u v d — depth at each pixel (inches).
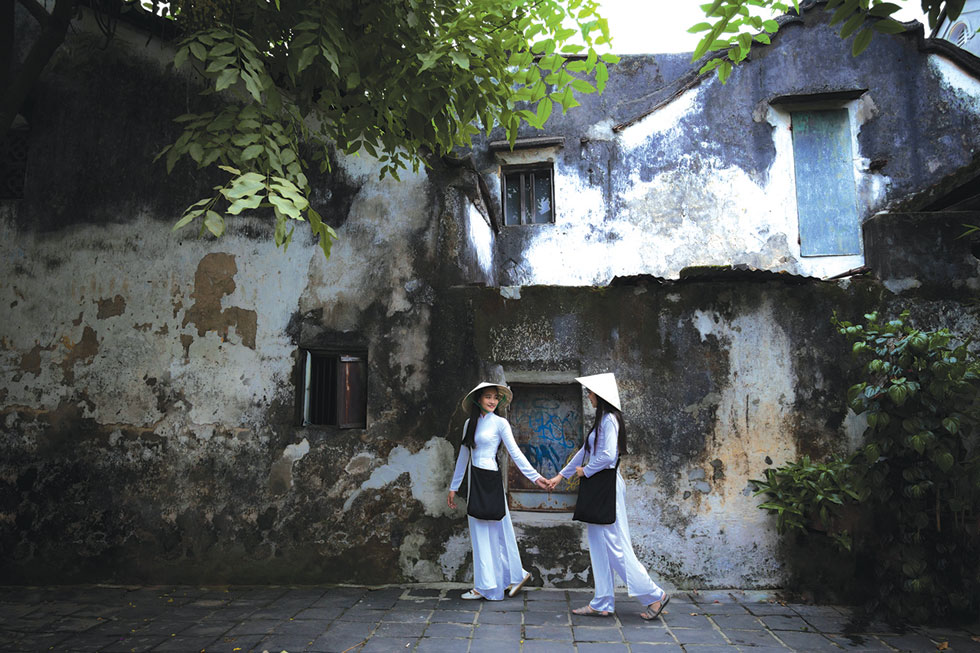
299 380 212.2
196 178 222.2
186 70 224.8
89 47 228.7
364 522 203.5
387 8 159.8
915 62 320.5
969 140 310.2
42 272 220.5
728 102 336.5
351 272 215.9
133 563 205.2
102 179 223.6
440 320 211.2
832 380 195.2
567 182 351.6
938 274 194.7
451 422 205.5
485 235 282.0
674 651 144.3
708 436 196.7
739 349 199.2
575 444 207.8
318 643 150.5
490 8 155.9
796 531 188.4
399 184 219.3
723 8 126.7
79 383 214.4
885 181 316.2
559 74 169.3
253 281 216.8
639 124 345.7
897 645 148.9
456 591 191.9
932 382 159.9
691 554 192.5
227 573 203.5
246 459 208.5
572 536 197.2
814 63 329.1
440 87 158.4
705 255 329.7
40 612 176.1
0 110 163.9
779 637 153.7
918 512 164.6
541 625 161.9
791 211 323.0
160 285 217.6
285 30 167.0
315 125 220.1
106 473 209.9
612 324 204.4
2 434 212.7
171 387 213.0
